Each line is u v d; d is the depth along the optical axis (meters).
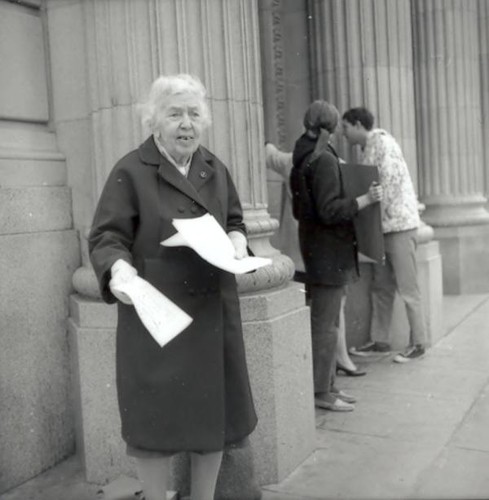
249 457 3.11
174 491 3.19
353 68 6.11
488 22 9.52
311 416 3.74
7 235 3.38
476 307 7.96
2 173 3.44
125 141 3.45
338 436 4.00
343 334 5.24
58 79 3.75
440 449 3.76
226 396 2.67
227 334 2.67
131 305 2.56
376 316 5.93
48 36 3.74
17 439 3.44
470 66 8.76
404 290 5.64
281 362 3.43
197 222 2.44
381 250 4.73
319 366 4.41
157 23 3.39
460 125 8.70
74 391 3.64
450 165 8.74
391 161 5.50
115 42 3.43
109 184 2.58
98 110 3.53
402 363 5.61
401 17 6.29
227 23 3.55
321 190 4.14
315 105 4.36
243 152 3.64
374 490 3.29
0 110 3.48
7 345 3.39
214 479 2.77
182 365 2.53
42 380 3.56
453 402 4.56
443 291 8.97
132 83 3.42
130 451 2.61
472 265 8.94
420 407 4.48
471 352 5.91
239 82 3.62
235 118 3.60
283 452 3.45
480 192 9.07
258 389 3.35
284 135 6.27
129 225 2.57
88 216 3.72
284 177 4.72
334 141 6.01
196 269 2.56
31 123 3.69
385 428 4.11
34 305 3.52
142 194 2.55
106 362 3.34
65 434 3.71
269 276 3.46
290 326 3.52
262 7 5.94
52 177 3.69
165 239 2.55
